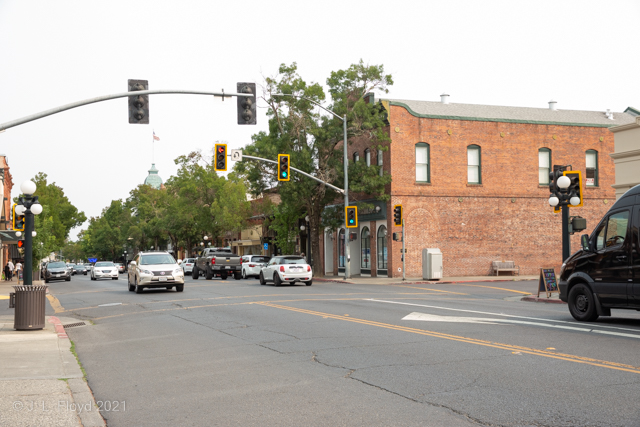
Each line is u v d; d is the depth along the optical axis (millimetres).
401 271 37719
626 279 12641
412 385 7320
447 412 6102
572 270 13945
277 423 5875
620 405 6184
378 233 39812
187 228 73438
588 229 41562
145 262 26781
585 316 13516
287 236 46438
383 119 38188
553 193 21141
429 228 38406
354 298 21406
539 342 10352
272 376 8117
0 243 52562
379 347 10141
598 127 42094
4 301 25625
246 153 39594
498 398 6582
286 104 38500
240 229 61469
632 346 9852
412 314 15250
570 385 7098
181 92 18172
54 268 50906
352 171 37906
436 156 38812
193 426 5887
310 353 9781
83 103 16578
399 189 37844
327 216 41156
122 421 6137
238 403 6723
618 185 25875
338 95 37906
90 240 139875
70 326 15328
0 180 52875
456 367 8312
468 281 34000
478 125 39750
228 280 39156
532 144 40750
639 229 12445
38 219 57906
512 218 40156
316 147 38750
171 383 7922
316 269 41094
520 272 40062
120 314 17922
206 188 63875
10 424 5766
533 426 5566
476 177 39844
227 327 13578
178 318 15883
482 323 13234
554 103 46094
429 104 42531
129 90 17594
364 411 6219
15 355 9984
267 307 17891
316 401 6699
